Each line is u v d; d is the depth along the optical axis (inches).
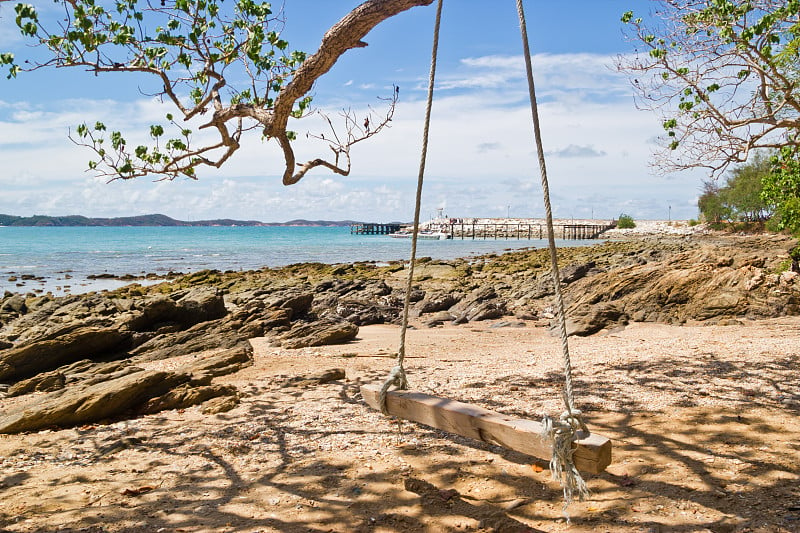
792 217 798.5
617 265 1660.9
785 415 256.2
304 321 779.4
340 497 193.3
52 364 492.7
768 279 735.7
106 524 175.9
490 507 182.5
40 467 240.7
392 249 3324.3
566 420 142.5
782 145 391.9
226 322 661.9
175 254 2861.7
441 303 934.4
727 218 3604.8
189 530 170.4
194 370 434.9
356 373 421.7
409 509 182.2
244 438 265.9
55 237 5452.8
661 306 738.2
